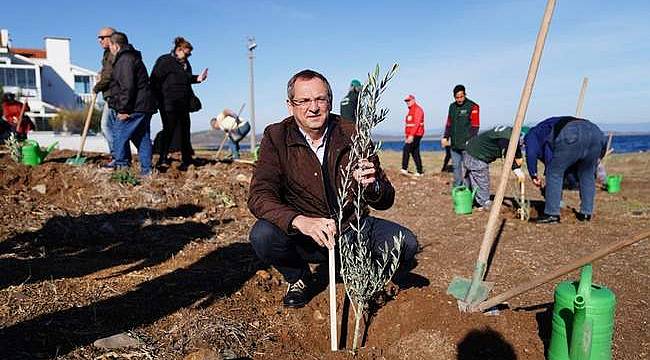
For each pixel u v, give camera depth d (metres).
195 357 2.50
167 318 3.15
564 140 5.89
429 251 5.08
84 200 6.07
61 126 32.25
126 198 6.21
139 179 6.87
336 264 3.60
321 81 2.95
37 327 2.89
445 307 3.00
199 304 3.39
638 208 7.52
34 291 3.44
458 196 6.90
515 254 4.97
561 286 2.65
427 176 10.47
